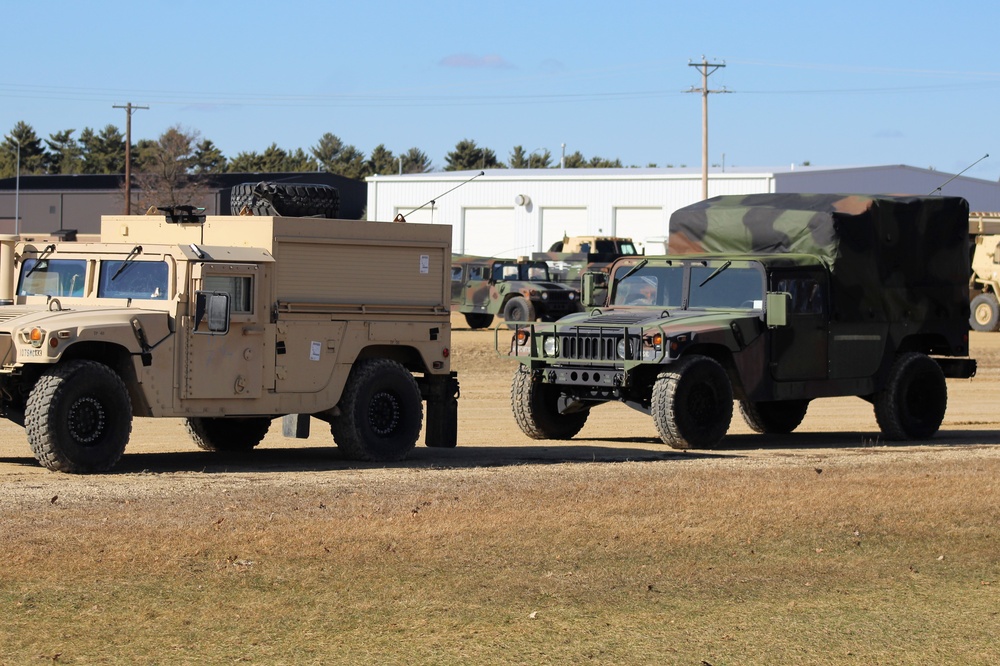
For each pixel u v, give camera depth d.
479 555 16.41
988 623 14.65
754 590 15.59
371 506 18.95
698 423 27.98
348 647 12.98
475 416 37.47
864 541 18.16
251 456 26.17
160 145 154.38
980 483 22.47
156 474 21.77
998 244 77.50
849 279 30.55
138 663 12.31
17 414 22.58
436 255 25.59
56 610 13.65
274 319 23.33
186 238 24.36
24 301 23.69
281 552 16.08
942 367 33.56
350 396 24.53
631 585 15.48
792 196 31.73
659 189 131.62
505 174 143.38
